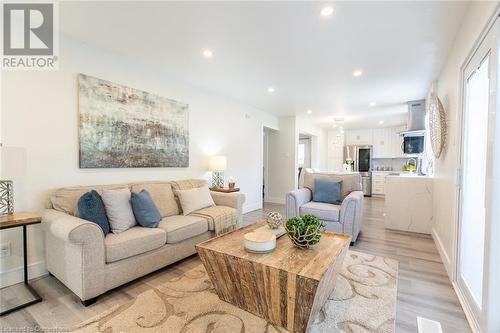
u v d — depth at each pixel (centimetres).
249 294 172
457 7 194
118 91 287
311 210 340
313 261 161
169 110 348
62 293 202
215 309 180
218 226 300
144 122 316
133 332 156
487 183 151
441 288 214
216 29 232
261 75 350
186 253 268
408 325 165
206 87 407
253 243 173
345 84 384
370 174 805
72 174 251
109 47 270
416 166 572
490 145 148
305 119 695
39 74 229
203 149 414
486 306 147
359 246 319
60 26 228
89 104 261
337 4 193
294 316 154
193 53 283
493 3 145
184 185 340
